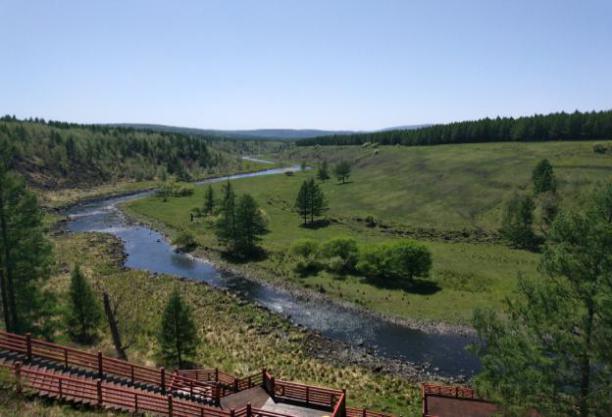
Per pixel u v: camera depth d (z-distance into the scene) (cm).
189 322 3152
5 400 1496
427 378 3556
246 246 7250
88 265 6259
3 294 2716
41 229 2934
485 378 1673
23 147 14662
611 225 1441
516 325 1697
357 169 16162
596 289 1430
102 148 17700
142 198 12812
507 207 8125
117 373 2088
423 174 12650
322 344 4166
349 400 2984
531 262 6438
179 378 2184
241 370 3334
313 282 5875
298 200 9188
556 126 14912
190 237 7731
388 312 4956
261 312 4862
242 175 19112
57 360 1939
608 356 1395
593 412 1417
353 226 8906
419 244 5834
